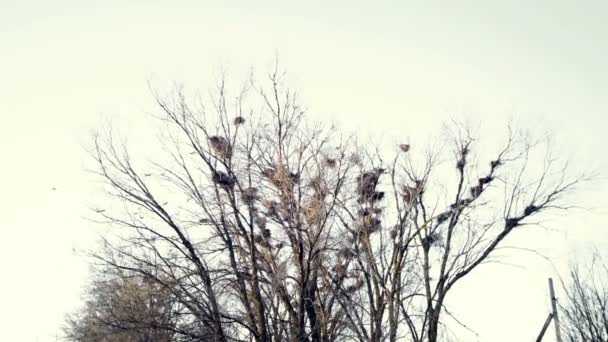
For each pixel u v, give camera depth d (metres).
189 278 14.36
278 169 14.85
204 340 13.89
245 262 14.84
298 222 14.30
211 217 15.00
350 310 14.91
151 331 14.55
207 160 15.27
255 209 15.06
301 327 13.95
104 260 14.83
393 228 15.67
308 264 14.02
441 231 16.95
